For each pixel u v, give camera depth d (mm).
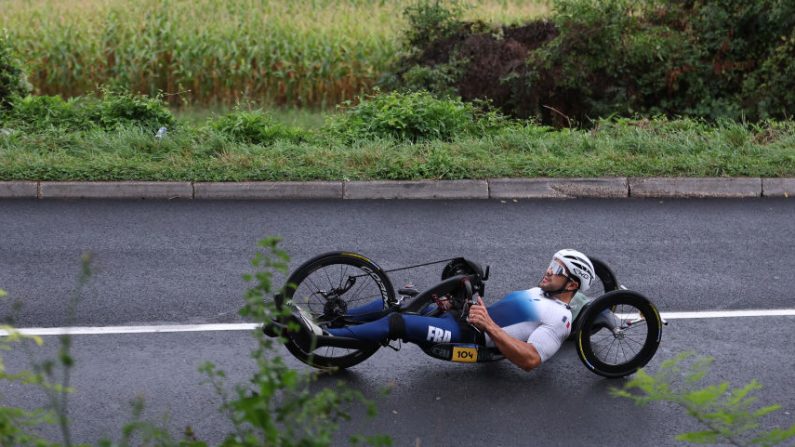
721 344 6551
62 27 19812
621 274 7875
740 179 10352
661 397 3555
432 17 18078
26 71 15023
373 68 19422
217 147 11211
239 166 10266
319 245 8414
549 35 17484
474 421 5367
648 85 16609
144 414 5348
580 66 16172
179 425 5238
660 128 12414
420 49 18094
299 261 8000
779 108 15766
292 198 9898
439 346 5820
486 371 6078
